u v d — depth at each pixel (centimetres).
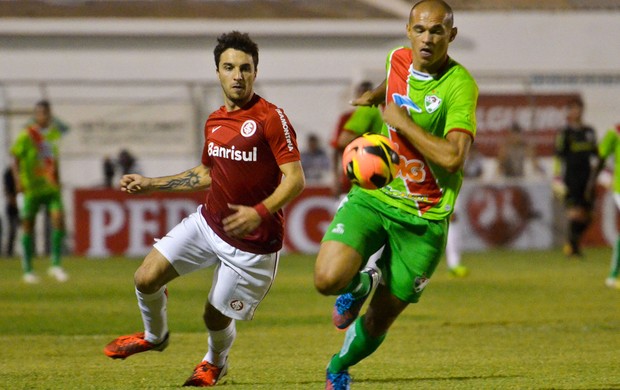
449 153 1805
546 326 3381
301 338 3150
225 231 1984
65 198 7325
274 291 4709
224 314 2128
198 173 2188
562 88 8956
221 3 9438
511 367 2505
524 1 9756
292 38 9075
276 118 2036
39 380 2338
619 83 8950
